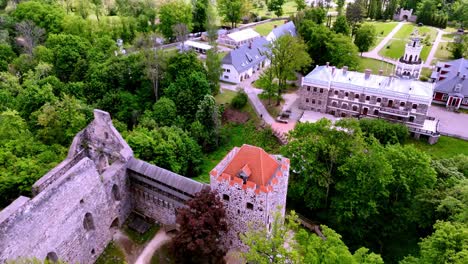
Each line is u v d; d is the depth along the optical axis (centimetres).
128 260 4828
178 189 4916
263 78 9281
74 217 4297
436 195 5291
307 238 4225
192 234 4269
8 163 5506
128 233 5259
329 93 8762
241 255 4062
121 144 5256
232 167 4647
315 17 12538
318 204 5856
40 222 3819
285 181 4934
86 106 7500
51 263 3462
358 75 8669
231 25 15562
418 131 7906
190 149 7181
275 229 4088
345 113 8806
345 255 3684
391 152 5825
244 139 8338
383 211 5838
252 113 8988
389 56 12075
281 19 16338
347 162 5553
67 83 8962
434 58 11900
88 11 12962
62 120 6681
